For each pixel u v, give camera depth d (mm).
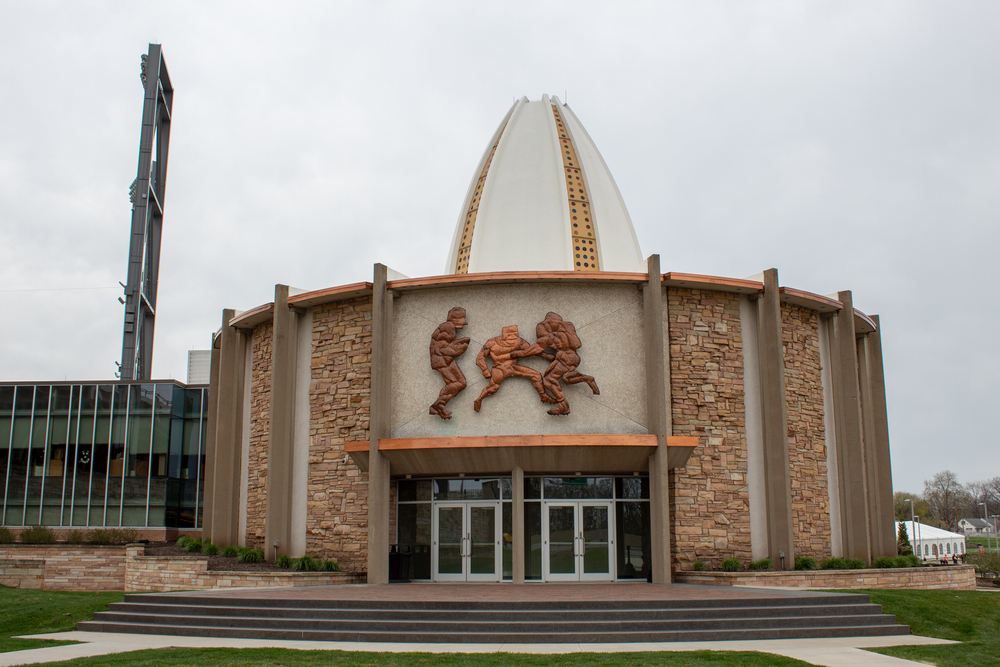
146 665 12992
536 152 35250
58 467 44562
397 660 13344
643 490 26797
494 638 15781
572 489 26672
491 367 26641
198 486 46562
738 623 16750
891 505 31828
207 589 24469
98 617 18953
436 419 26797
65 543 37062
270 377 31125
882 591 21922
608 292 27016
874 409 32938
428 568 27062
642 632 15953
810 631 16703
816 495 28125
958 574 26812
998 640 16953
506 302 27156
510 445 25141
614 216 35312
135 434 45031
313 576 25438
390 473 26922
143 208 55531
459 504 27188
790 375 28234
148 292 59031
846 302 29656
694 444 25484
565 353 26156
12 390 45156
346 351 28766
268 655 13969
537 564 26188
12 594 25172
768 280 27625
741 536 26438
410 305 27797
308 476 28906
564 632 16109
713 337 27438
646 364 26328
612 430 26078
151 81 56875
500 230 34344
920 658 14227
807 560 26250
